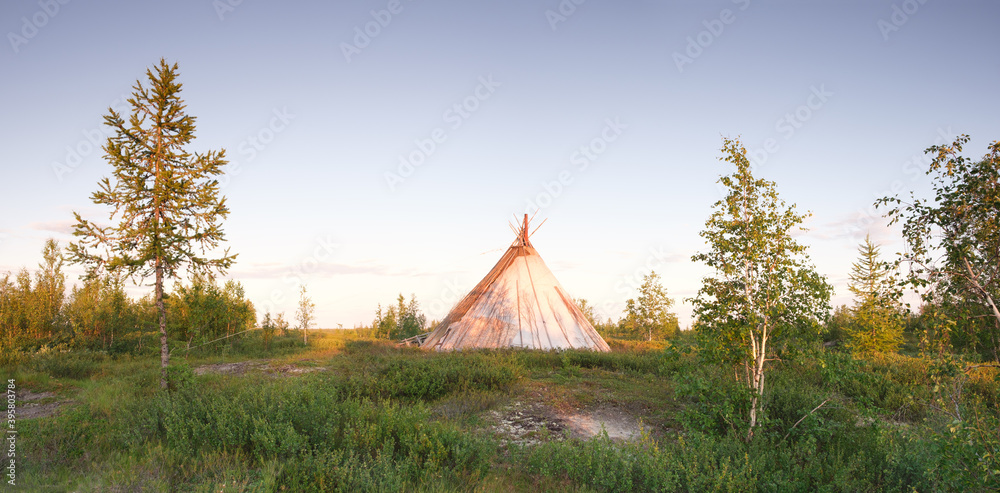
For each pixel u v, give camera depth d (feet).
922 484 20.58
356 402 30.73
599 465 22.62
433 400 40.78
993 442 16.76
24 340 74.33
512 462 25.99
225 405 29.35
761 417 28.25
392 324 125.39
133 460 24.26
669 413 36.06
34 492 20.42
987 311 17.87
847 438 27.45
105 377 52.06
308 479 21.42
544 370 56.29
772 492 20.83
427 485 21.50
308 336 122.11
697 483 20.94
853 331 89.25
